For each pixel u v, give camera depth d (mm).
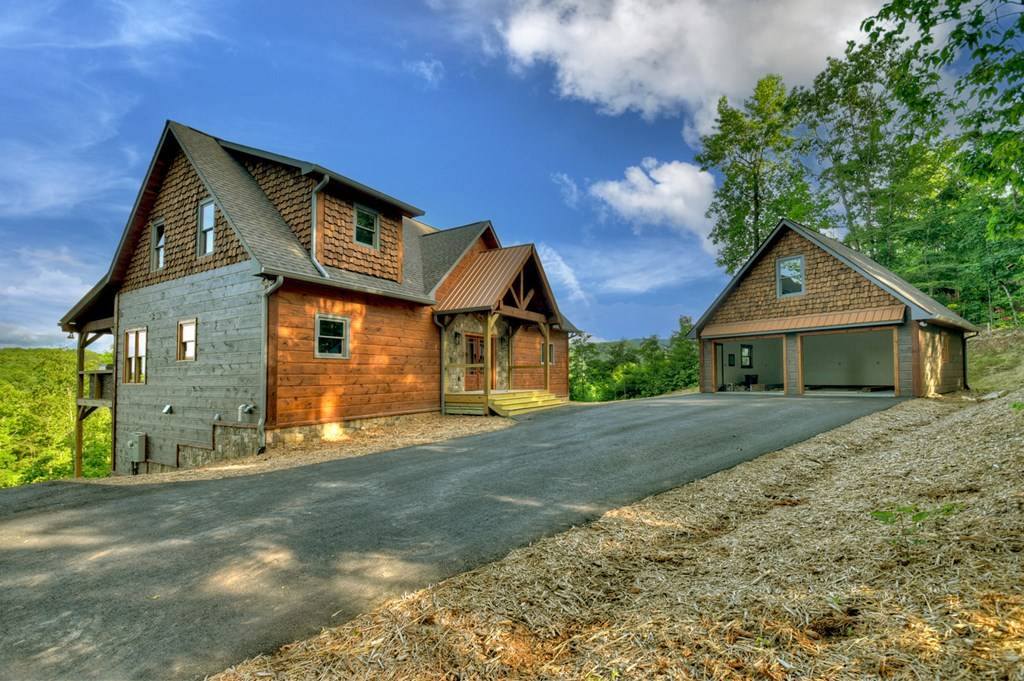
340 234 11453
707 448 7562
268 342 9680
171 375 11867
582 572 3461
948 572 2564
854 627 2240
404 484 6238
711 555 3613
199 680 2436
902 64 5258
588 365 28000
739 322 18312
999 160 5098
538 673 2285
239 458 9047
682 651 2273
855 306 15508
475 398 13398
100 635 2889
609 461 7004
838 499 4609
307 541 4309
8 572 3822
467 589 3244
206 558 3996
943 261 22438
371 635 2744
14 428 26188
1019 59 4539
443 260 15312
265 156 11570
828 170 26594
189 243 11672
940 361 15633
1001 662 1796
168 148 12227
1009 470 4055
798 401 13602
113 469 13461
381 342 12164
